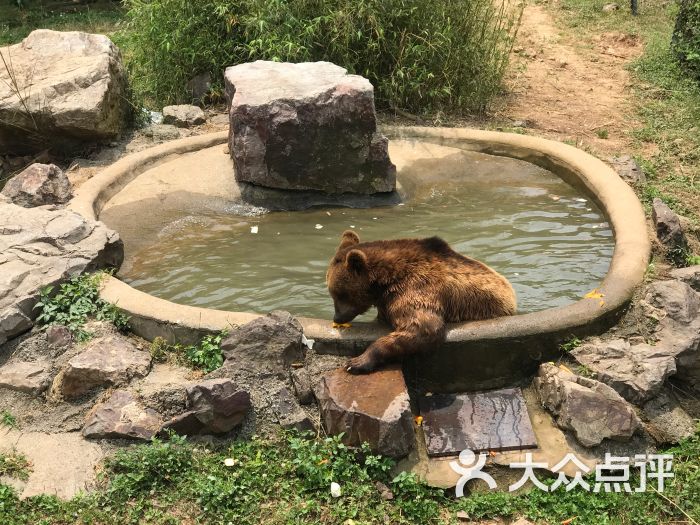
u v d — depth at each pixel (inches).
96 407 119.9
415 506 106.6
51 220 153.7
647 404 121.1
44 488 108.9
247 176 191.3
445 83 239.9
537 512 107.5
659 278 145.9
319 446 113.5
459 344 124.3
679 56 278.5
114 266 156.3
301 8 237.1
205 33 248.7
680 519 107.1
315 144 188.1
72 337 131.9
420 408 122.2
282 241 174.4
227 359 123.0
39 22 354.9
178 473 110.8
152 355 129.4
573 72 281.4
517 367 127.6
